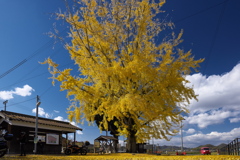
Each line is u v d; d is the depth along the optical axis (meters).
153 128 15.32
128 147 15.77
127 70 11.66
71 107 14.53
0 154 9.19
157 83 12.60
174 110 14.60
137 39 13.30
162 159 8.62
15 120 19.94
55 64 12.30
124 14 13.36
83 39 13.02
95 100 13.32
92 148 34.09
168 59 13.06
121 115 12.46
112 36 12.61
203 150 39.97
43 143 22.97
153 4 12.96
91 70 13.43
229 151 18.53
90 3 12.11
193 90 14.38
